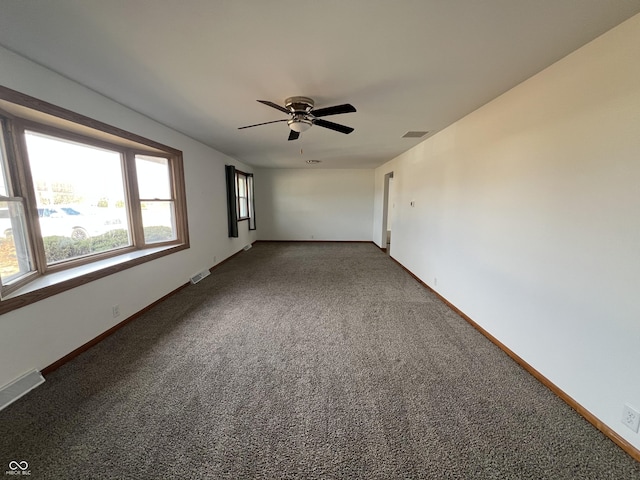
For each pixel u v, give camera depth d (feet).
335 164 21.98
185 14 4.16
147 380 6.09
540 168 6.03
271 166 23.65
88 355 7.02
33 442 4.51
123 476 4.00
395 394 5.73
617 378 4.50
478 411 5.26
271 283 13.29
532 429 4.84
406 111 8.72
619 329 4.46
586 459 4.29
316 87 6.90
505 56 5.41
